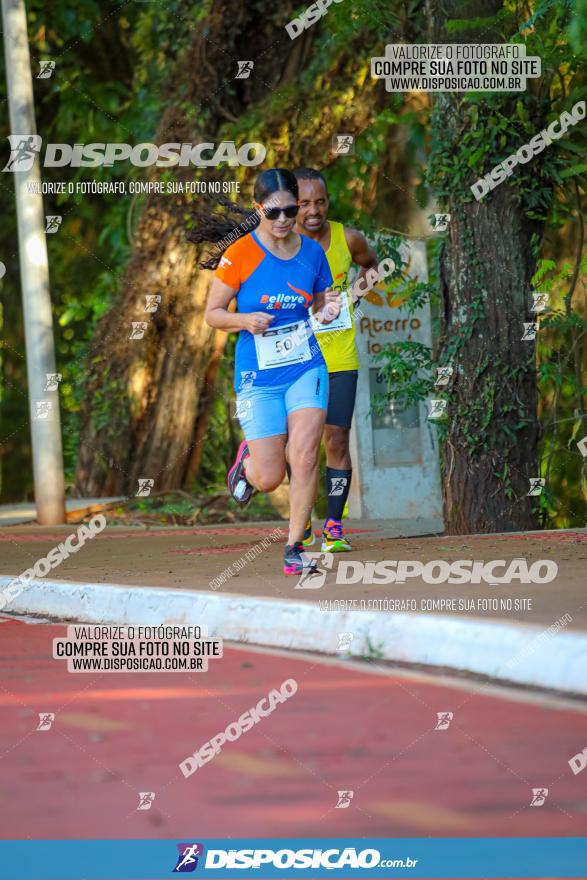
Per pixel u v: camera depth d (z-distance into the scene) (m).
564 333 17.23
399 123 21.48
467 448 13.09
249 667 6.12
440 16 13.09
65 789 3.95
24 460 33.22
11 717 5.11
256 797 3.80
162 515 20.31
